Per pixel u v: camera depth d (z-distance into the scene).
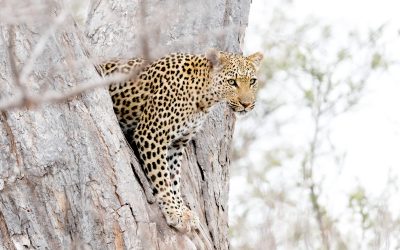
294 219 12.02
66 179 11.84
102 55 14.49
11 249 11.76
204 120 14.07
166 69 13.66
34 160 11.70
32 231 11.78
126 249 12.01
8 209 11.73
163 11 9.95
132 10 15.01
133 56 13.74
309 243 11.87
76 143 11.84
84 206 11.88
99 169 11.94
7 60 11.41
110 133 12.07
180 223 13.05
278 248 11.79
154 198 12.89
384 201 12.38
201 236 13.41
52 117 11.73
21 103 8.03
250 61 14.30
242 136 21.67
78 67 11.70
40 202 11.78
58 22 8.55
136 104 13.57
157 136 13.44
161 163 13.39
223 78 13.97
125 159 12.17
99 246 11.92
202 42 14.38
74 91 8.56
